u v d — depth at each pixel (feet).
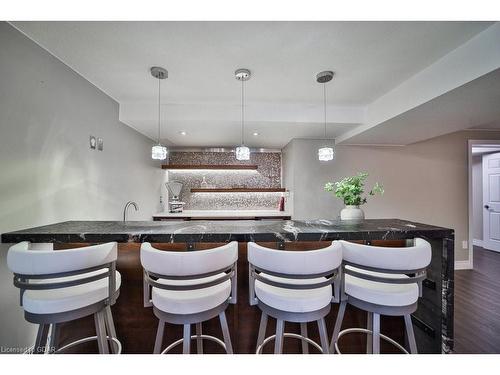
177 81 7.25
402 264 3.67
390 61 6.15
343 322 5.33
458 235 12.33
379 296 3.89
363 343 5.34
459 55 5.51
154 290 3.98
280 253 3.50
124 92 8.04
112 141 8.50
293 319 3.70
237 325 5.14
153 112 8.96
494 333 6.50
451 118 7.95
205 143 13.33
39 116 5.43
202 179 14.73
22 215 5.01
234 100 8.70
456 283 10.06
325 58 6.00
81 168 6.86
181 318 3.66
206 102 8.85
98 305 3.93
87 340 4.65
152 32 5.04
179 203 13.47
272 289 4.04
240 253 5.19
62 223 5.65
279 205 14.26
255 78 7.06
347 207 6.77
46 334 3.96
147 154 11.59
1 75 4.59
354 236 4.57
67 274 3.54
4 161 4.66
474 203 16.69
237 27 4.87
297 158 11.96
